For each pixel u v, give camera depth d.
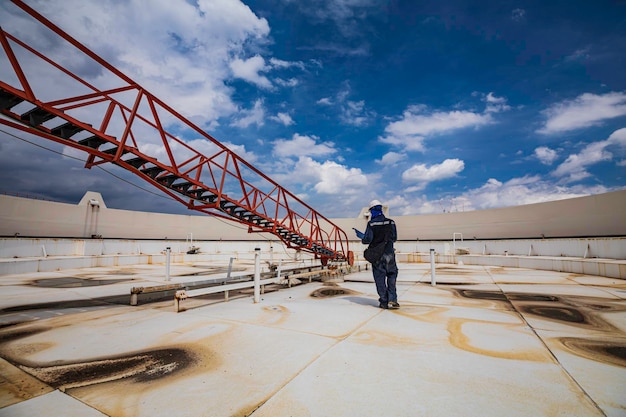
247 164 10.60
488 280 11.68
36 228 23.94
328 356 3.57
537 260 16.70
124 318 5.76
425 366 3.25
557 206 23.75
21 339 4.46
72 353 3.83
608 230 20.47
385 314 5.84
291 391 2.70
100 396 2.66
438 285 10.31
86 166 7.49
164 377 3.05
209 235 35.31
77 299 8.14
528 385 2.79
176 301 6.24
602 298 7.55
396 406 2.43
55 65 5.60
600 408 2.38
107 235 28.59
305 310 6.26
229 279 9.96
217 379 2.98
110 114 6.77
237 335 4.48
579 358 3.49
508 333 4.52
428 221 32.47
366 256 6.39
